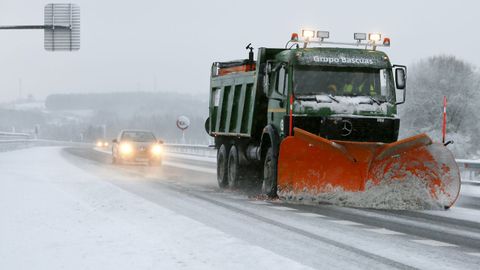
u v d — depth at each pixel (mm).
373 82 15039
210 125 21078
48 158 34906
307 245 8555
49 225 9977
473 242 9156
